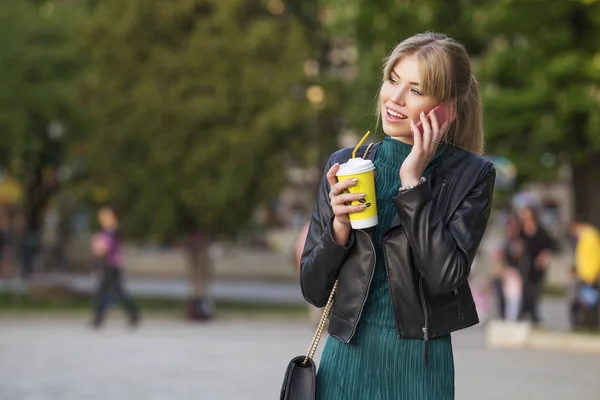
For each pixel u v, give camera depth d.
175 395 12.71
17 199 46.97
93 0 37.72
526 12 22.81
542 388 13.67
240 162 30.97
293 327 27.06
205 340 21.33
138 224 31.56
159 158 30.98
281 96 31.11
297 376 4.68
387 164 4.74
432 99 4.60
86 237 59.97
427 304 4.54
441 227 4.43
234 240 32.75
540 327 23.44
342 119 32.78
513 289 25.19
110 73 31.72
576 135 23.78
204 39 30.98
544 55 23.31
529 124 23.38
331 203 4.58
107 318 29.39
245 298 40.12
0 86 37.59
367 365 4.62
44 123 39.69
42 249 53.72
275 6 34.25
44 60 37.94
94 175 32.66
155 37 31.56
